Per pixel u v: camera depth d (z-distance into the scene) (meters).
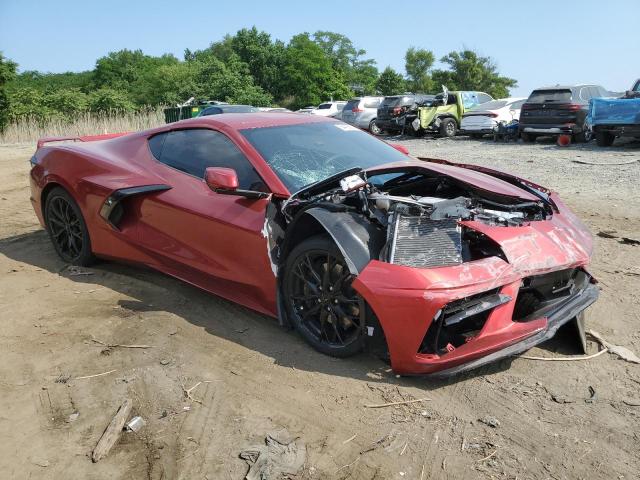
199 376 3.00
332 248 3.01
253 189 3.53
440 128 18.83
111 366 3.12
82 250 4.69
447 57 54.28
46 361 3.19
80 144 5.05
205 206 3.73
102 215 4.32
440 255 2.81
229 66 56.91
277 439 2.46
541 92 14.91
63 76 83.44
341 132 4.29
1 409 2.75
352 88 81.44
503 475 2.21
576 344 3.21
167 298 4.07
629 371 2.96
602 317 3.63
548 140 16.25
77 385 2.94
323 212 3.04
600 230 5.73
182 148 4.18
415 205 3.00
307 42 61.97
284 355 3.21
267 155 3.68
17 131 21.38
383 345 2.95
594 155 11.77
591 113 13.12
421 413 2.63
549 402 2.70
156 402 2.77
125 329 3.57
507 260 2.81
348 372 3.01
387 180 3.74
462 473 2.23
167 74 55.06
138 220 4.21
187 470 2.29
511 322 2.78
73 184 4.54
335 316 3.11
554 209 3.51
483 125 17.14
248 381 2.94
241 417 2.63
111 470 2.30
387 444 2.42
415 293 2.66
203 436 2.50
